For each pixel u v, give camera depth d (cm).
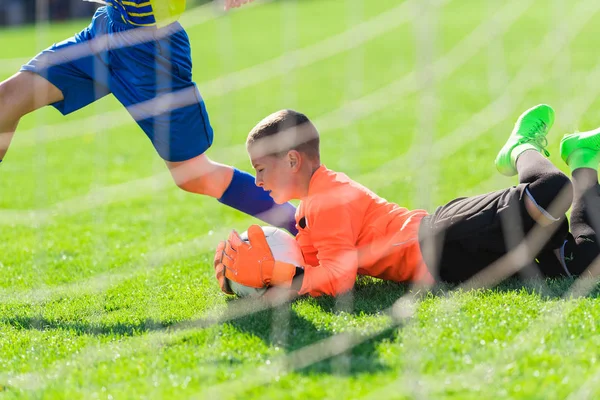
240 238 943
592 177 1004
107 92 1006
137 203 1647
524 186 895
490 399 620
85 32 980
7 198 1728
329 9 6688
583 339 728
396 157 1952
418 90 3050
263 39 5122
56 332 863
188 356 749
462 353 714
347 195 948
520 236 904
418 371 679
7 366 764
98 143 2453
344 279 911
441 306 855
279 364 716
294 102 3012
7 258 1240
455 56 3822
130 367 730
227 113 2858
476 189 1541
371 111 2717
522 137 1021
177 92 971
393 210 967
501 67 3416
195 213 1539
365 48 4428
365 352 736
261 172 965
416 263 940
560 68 3225
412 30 5028
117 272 1135
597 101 2450
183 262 1170
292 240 962
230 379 692
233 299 955
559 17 4925
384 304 895
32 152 2341
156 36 951
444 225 929
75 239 1355
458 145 2011
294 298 933
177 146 985
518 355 696
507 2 5900
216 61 4247
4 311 955
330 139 2275
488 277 934
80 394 675
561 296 867
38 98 959
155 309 932
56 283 1094
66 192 1784
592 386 624
